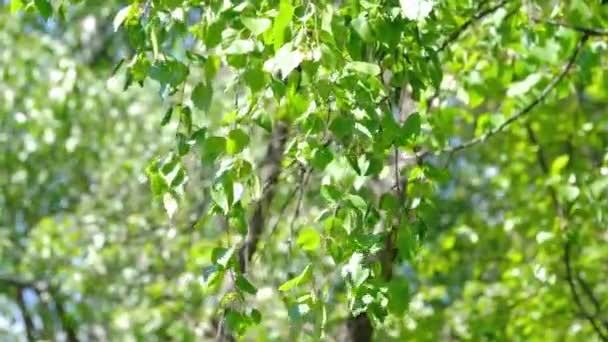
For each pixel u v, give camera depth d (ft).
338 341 27.22
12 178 44.57
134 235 39.58
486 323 33.68
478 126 25.34
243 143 14.21
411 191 15.75
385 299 13.75
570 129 34.83
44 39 42.86
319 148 14.02
